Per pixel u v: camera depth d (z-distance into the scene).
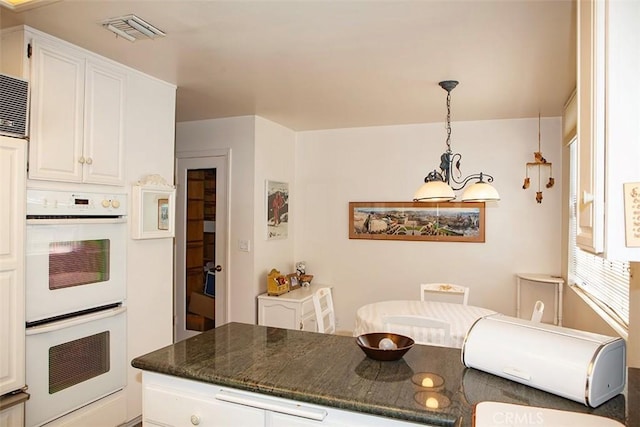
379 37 2.28
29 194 2.11
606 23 0.98
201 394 1.53
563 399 1.29
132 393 2.72
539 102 3.56
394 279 4.55
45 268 2.16
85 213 2.40
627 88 0.96
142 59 2.61
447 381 1.43
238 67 2.76
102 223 2.49
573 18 2.03
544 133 4.10
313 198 4.85
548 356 1.33
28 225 2.07
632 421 1.16
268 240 4.34
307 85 3.13
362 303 4.66
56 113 2.26
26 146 2.01
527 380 1.35
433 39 2.30
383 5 1.92
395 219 4.54
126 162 2.71
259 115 4.12
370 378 1.46
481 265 4.26
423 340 2.69
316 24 2.13
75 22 2.09
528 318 4.11
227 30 2.20
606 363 1.26
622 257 0.96
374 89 3.23
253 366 1.57
